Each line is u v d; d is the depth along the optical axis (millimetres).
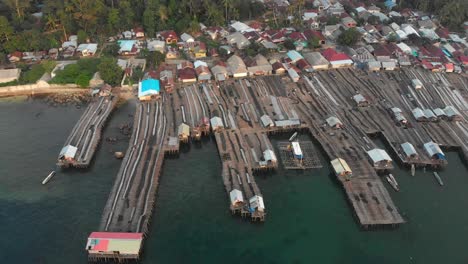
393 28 178875
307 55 158125
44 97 138500
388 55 156500
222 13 183625
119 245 79938
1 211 91938
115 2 191375
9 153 110812
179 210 92938
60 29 170000
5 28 152375
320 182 101500
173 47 164625
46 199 95500
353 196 94875
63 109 132000
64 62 152875
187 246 84562
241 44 163500
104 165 106750
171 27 178250
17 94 140000
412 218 91188
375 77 147000
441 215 92188
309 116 123938
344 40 166875
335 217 91875
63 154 104500
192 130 116875
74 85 142625
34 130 121000
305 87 140375
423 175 104125
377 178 100188
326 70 151250
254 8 194000
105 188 99125
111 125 122938
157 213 92000
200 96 134250
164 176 103125
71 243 84562
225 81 142875
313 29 182250
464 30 181875
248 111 126375
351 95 136125
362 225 88062
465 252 83875
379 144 115938
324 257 82812
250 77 145875
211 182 101125
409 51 160625
